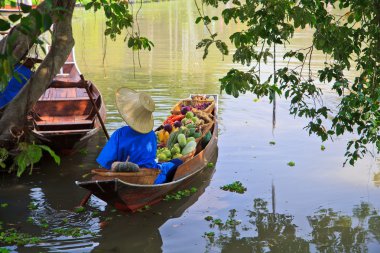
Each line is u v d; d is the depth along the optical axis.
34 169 8.95
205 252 6.22
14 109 5.59
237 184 8.23
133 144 7.14
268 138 10.57
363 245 6.40
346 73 15.34
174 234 6.69
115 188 6.66
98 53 19.61
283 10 4.89
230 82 5.01
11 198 7.77
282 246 6.38
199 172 8.65
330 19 5.31
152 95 13.51
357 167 9.05
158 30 25.72
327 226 6.91
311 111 5.75
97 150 9.96
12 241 6.34
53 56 5.02
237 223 7.00
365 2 5.09
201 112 10.24
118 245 6.39
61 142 9.12
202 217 7.18
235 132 10.95
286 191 8.05
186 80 15.24
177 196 7.80
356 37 5.30
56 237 6.53
